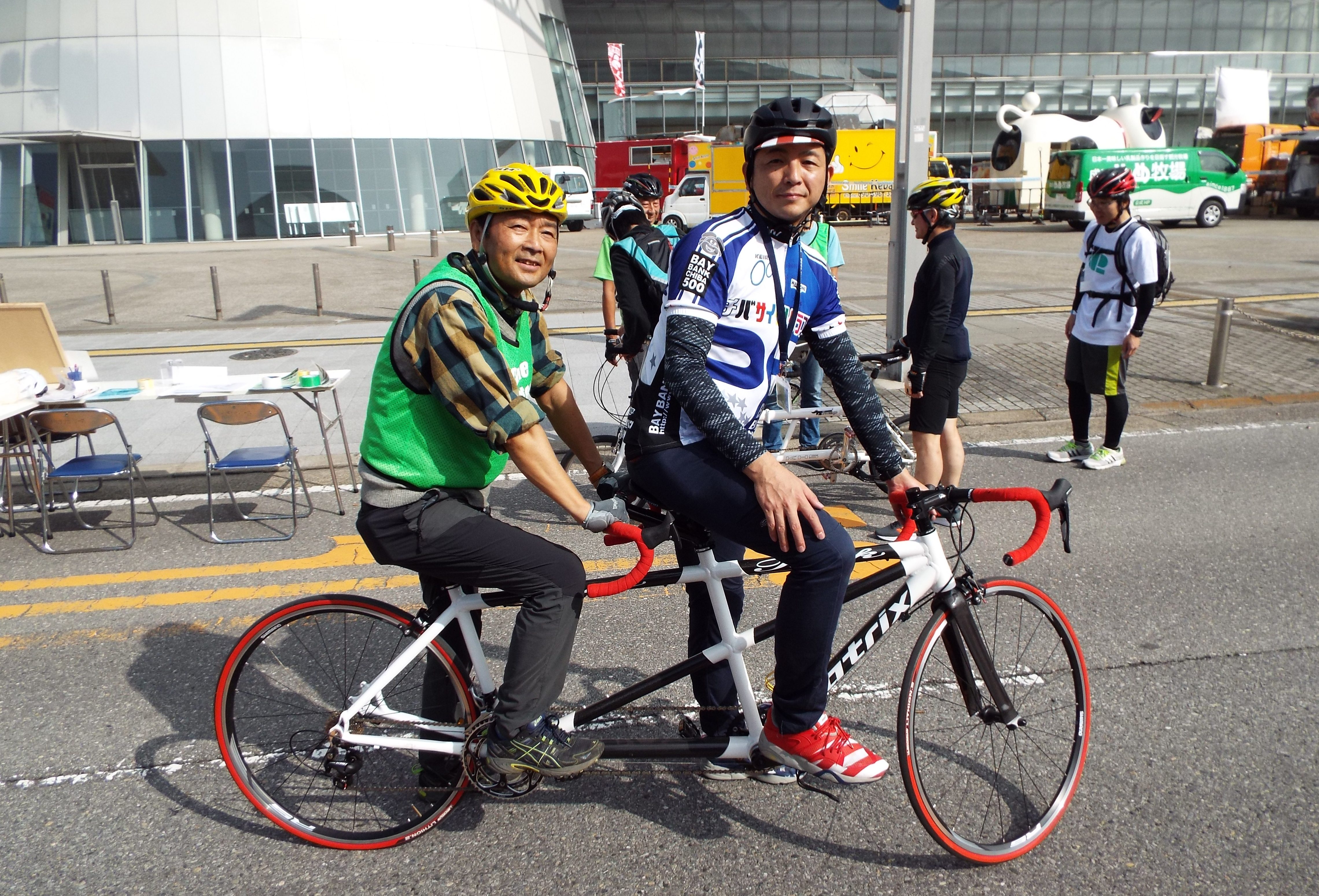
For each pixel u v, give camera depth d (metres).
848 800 2.83
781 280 2.27
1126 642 3.79
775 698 2.49
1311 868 2.50
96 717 3.37
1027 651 2.95
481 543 2.40
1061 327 11.13
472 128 32.62
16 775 3.03
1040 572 4.53
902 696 2.47
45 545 5.11
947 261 4.75
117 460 5.35
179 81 28.98
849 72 41.06
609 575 4.62
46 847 2.68
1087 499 5.61
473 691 2.62
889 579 2.53
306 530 5.39
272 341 11.06
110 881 2.54
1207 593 4.25
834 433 6.59
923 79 7.86
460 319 2.22
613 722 3.23
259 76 29.42
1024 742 2.90
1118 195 5.71
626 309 5.51
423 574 2.58
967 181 29.89
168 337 11.47
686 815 2.79
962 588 2.57
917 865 2.56
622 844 2.66
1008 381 8.65
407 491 2.39
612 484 2.60
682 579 2.54
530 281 2.36
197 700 3.49
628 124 40.62
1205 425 7.20
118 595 4.49
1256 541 4.88
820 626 2.33
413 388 2.33
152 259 23.08
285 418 6.68
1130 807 2.77
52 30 29.16
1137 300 5.77
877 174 28.56
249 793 2.67
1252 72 32.09
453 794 2.69
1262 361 9.12
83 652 3.89
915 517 2.45
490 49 33.88
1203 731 3.15
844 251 21.31
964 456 5.88
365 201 30.02
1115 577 4.46
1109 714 3.26
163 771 3.04
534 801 2.86
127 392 5.42
